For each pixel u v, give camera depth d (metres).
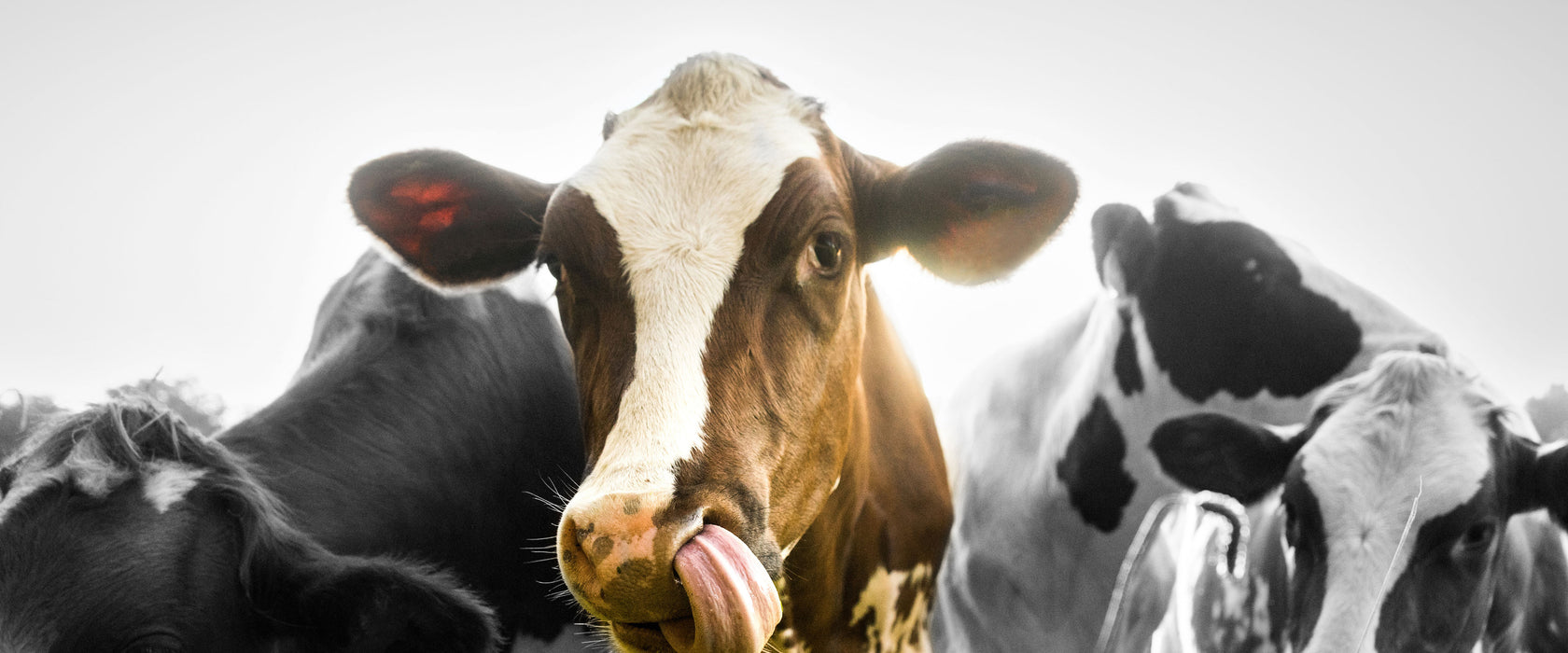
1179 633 5.01
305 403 3.53
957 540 4.83
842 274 2.40
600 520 1.88
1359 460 3.67
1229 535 3.99
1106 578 4.49
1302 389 4.19
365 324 3.77
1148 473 4.38
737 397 2.12
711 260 2.19
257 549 2.96
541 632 3.74
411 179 2.81
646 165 2.29
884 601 3.27
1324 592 3.58
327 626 2.98
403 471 3.51
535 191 2.83
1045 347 4.95
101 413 3.02
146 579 2.84
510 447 3.77
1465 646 3.66
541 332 4.04
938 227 2.68
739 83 2.48
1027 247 2.71
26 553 2.78
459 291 2.97
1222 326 4.25
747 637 1.84
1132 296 4.39
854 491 3.01
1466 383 3.86
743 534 2.01
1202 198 4.51
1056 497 4.55
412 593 3.02
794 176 2.30
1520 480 3.74
